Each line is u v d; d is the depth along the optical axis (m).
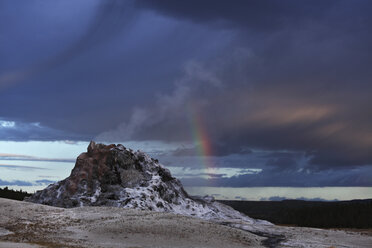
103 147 137.75
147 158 140.00
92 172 127.25
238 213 136.62
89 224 77.69
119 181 126.81
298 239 81.50
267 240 78.44
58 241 64.88
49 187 128.12
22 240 64.81
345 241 82.56
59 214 86.00
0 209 86.75
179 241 68.81
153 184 127.25
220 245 68.50
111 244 64.38
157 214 87.75
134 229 73.81
